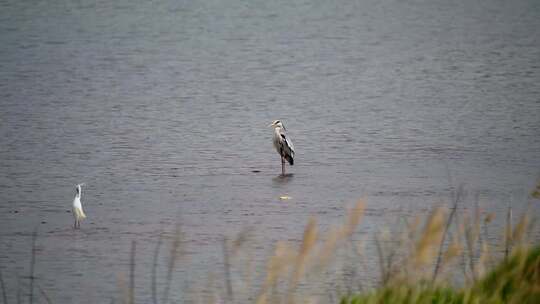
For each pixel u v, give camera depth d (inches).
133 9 3757.4
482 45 2864.2
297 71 2432.3
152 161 1342.3
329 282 703.1
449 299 504.1
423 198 1091.9
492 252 728.3
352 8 3900.1
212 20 3528.5
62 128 1605.6
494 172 1251.2
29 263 831.1
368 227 917.8
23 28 3164.4
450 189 1143.6
